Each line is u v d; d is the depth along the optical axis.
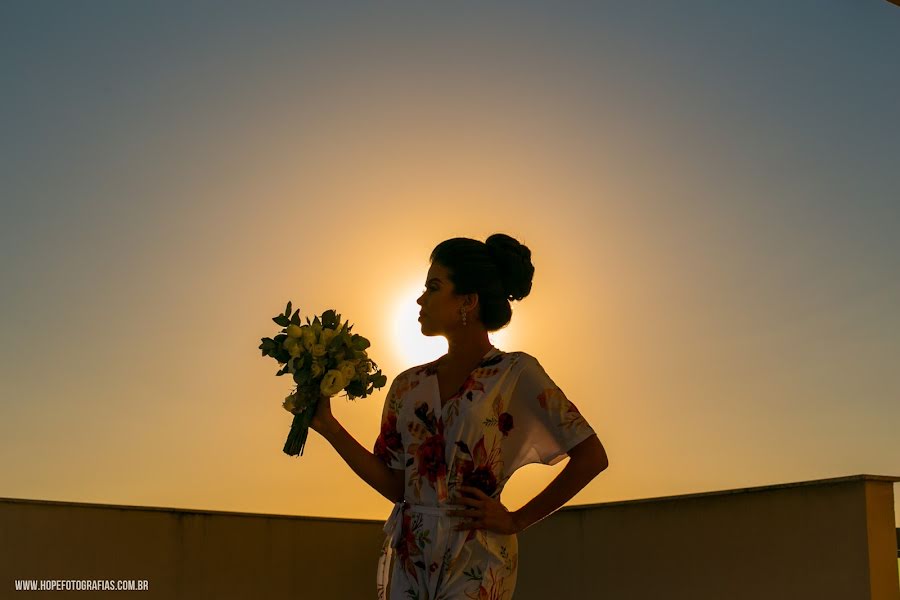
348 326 2.24
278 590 5.32
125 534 4.88
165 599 4.92
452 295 2.19
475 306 2.19
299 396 2.14
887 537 3.65
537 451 2.15
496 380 2.10
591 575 4.90
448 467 2.06
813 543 3.83
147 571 4.90
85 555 4.73
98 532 4.79
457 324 2.19
